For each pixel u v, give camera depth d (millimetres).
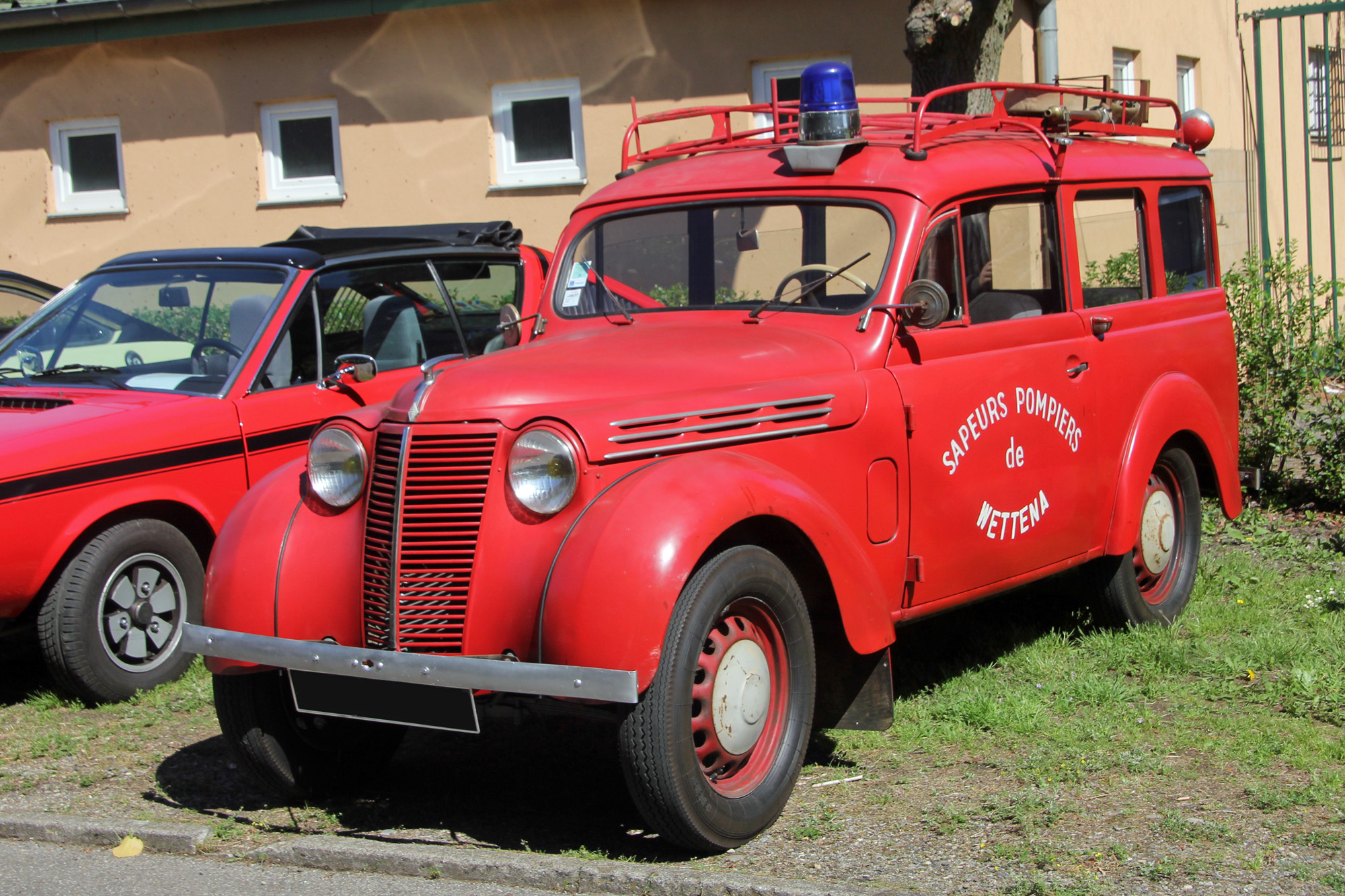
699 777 3465
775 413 3910
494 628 3486
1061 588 6113
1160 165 5801
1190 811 3705
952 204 4562
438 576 3539
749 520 3717
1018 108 5488
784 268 4613
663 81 11336
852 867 3459
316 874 3578
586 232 5094
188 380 5719
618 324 4875
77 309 6246
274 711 4004
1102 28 11070
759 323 4527
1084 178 5227
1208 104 13000
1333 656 5023
